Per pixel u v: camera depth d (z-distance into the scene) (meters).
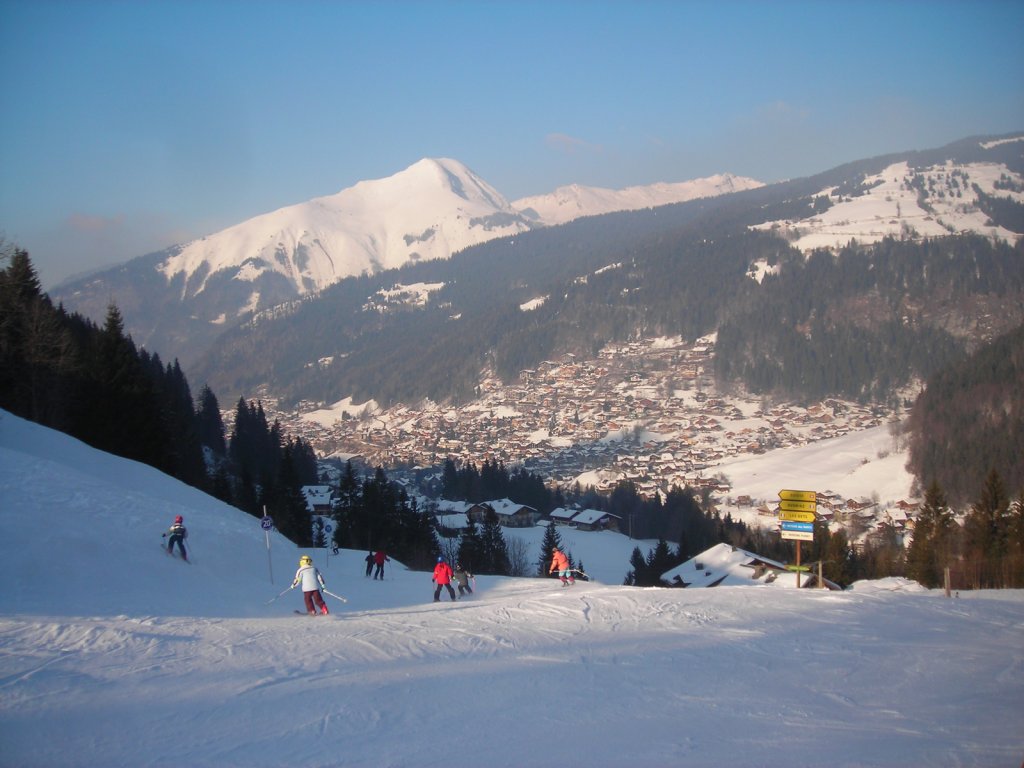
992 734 9.49
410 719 9.61
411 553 64.88
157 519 24.38
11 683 10.38
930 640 15.40
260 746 8.52
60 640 12.80
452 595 23.84
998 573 34.12
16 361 51.62
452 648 13.75
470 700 10.52
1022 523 48.22
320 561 31.66
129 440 52.31
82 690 10.29
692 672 12.45
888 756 8.58
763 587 22.56
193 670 11.51
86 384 52.00
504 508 107.25
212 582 21.25
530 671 12.20
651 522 100.31
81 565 18.62
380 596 24.00
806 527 26.22
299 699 10.27
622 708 10.35
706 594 20.70
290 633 14.52
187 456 68.75
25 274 55.88
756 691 11.40
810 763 8.32
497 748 8.65
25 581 17.00
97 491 25.25
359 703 10.16
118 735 8.76
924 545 50.78
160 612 16.48
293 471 67.19
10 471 24.56
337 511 70.88
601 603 18.95
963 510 87.69
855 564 63.78
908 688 11.73
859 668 12.96
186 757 8.16
